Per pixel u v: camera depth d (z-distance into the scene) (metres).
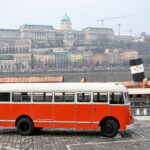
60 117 16.86
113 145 14.34
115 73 182.00
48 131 18.62
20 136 16.88
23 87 17.25
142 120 23.45
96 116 16.56
